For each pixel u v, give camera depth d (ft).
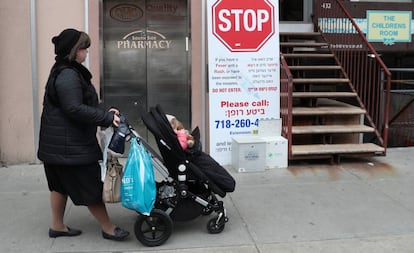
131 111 22.95
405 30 28.25
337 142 23.89
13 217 15.43
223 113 21.70
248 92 21.86
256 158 20.63
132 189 12.64
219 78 21.57
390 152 24.21
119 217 15.48
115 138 12.56
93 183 12.92
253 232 14.29
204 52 22.26
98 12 21.54
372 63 24.85
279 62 22.03
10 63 21.02
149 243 13.21
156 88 22.97
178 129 13.96
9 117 21.30
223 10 21.36
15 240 13.66
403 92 29.35
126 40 22.56
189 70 22.43
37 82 21.39
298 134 22.66
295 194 17.74
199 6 22.12
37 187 18.49
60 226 13.83
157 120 13.24
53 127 12.42
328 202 16.89
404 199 17.22
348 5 27.48
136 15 22.49
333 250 13.12
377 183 19.12
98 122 12.30
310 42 27.27
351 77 26.23
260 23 21.72
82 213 15.78
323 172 20.65
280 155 21.21
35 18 21.03
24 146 21.57
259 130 21.94
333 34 27.17
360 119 23.79
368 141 26.09
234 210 16.10
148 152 13.47
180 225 14.83
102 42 21.83
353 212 15.94
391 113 30.78
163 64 22.85
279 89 22.17
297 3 29.01
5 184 18.85
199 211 13.82
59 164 12.42
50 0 21.21
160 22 22.62
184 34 22.76
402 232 14.33
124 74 22.74
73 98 12.04
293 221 15.15
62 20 21.38
